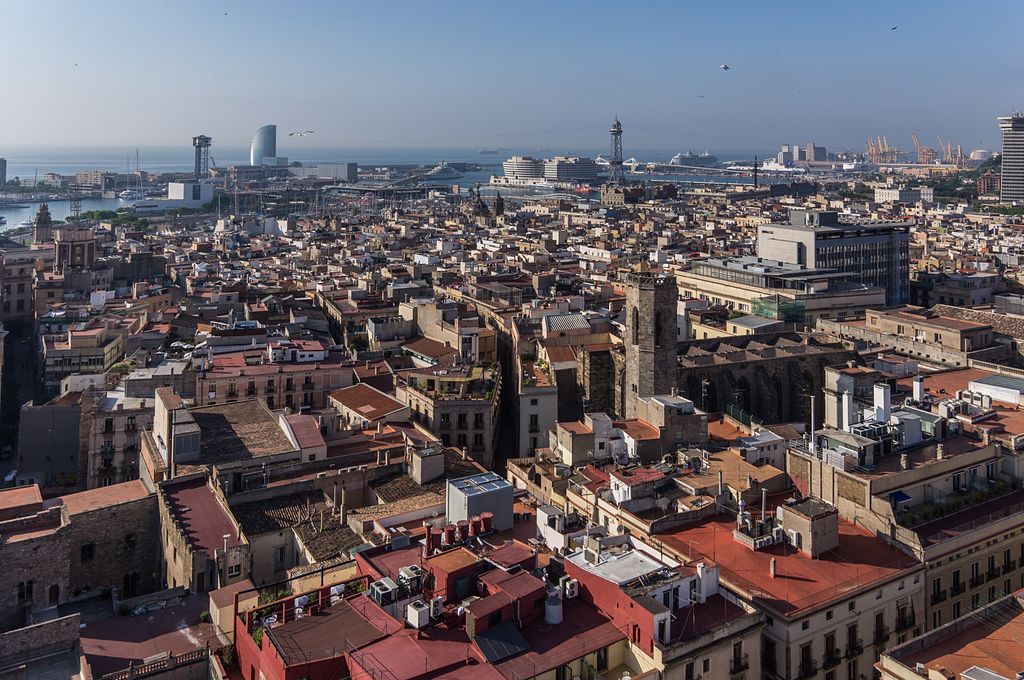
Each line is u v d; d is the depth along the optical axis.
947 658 89.56
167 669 98.44
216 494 139.50
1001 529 120.12
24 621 118.38
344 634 88.88
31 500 129.00
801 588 103.25
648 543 114.75
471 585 95.50
